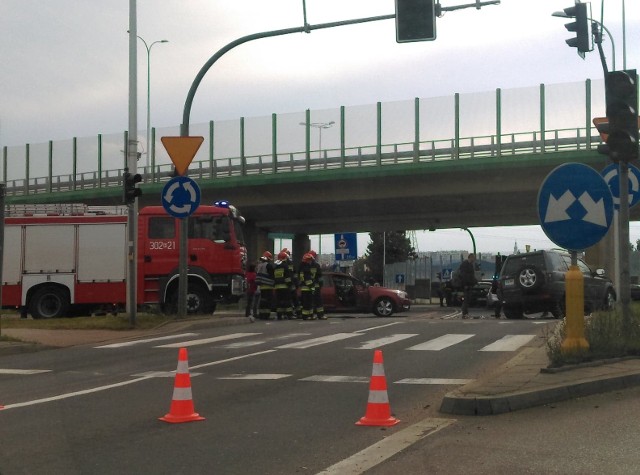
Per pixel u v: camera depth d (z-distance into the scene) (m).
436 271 56.88
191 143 18.02
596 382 8.74
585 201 9.83
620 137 10.59
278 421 7.87
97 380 10.70
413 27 16.27
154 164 46.22
